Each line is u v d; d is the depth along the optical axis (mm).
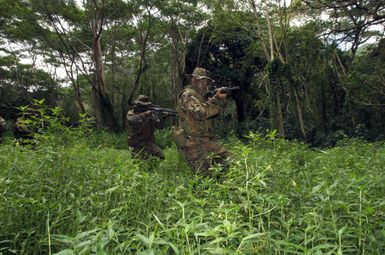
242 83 28781
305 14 19641
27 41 34219
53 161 4086
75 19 27875
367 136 19062
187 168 6750
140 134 7691
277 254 2596
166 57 39844
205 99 5891
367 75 18344
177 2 26328
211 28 24828
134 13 27297
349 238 2838
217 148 5633
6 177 3988
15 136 9922
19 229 3230
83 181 4234
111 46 36906
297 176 4516
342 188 3379
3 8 26594
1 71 40875
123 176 3816
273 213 3299
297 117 22656
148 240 2068
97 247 2297
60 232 3203
